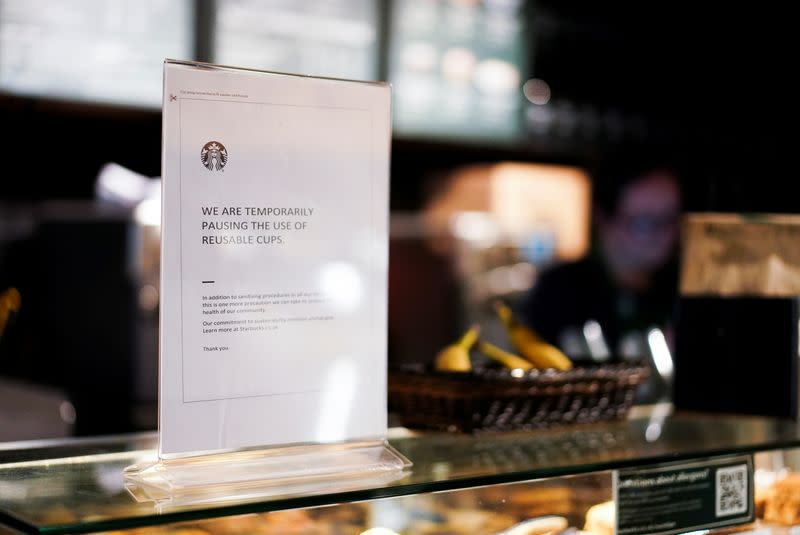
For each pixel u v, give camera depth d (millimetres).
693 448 1080
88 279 3215
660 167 4305
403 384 1179
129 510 769
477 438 1129
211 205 855
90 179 3289
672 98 3814
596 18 3654
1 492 840
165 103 836
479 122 3463
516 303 4102
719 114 3863
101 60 2746
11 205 3236
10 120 2967
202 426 852
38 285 3297
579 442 1109
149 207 3258
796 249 1335
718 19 3768
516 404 1170
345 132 922
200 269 850
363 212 932
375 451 953
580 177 4238
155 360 3166
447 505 898
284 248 890
